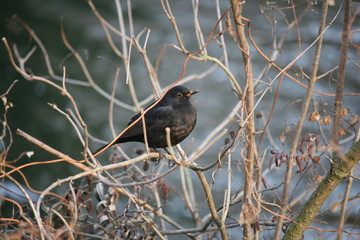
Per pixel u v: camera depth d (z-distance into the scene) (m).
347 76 14.79
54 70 21.84
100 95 20.53
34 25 24.83
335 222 11.41
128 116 19.50
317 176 8.10
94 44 23.92
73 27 25.16
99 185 8.85
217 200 14.85
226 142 7.54
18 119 19.02
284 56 19.06
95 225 8.47
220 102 20.20
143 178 9.51
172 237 13.85
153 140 9.98
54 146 17.78
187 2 27.55
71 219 8.21
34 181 16.02
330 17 18.61
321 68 17.62
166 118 9.87
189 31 24.64
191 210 10.08
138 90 20.89
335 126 7.46
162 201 14.71
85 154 7.25
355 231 9.22
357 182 13.32
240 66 21.19
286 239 7.80
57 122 18.98
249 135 7.20
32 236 7.22
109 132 18.67
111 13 26.67
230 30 7.48
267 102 17.69
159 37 24.27
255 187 8.28
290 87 18.27
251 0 21.17
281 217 7.61
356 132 7.70
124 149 17.81
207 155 16.70
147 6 27.17
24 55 22.67
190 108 10.23
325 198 7.55
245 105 7.25
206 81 21.25
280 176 14.36
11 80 21.06
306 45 18.92
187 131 10.20
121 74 21.72
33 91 20.47
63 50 23.48
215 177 15.53
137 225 8.71
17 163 16.78
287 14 19.78
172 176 15.95
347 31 7.30
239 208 14.36
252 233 7.81
